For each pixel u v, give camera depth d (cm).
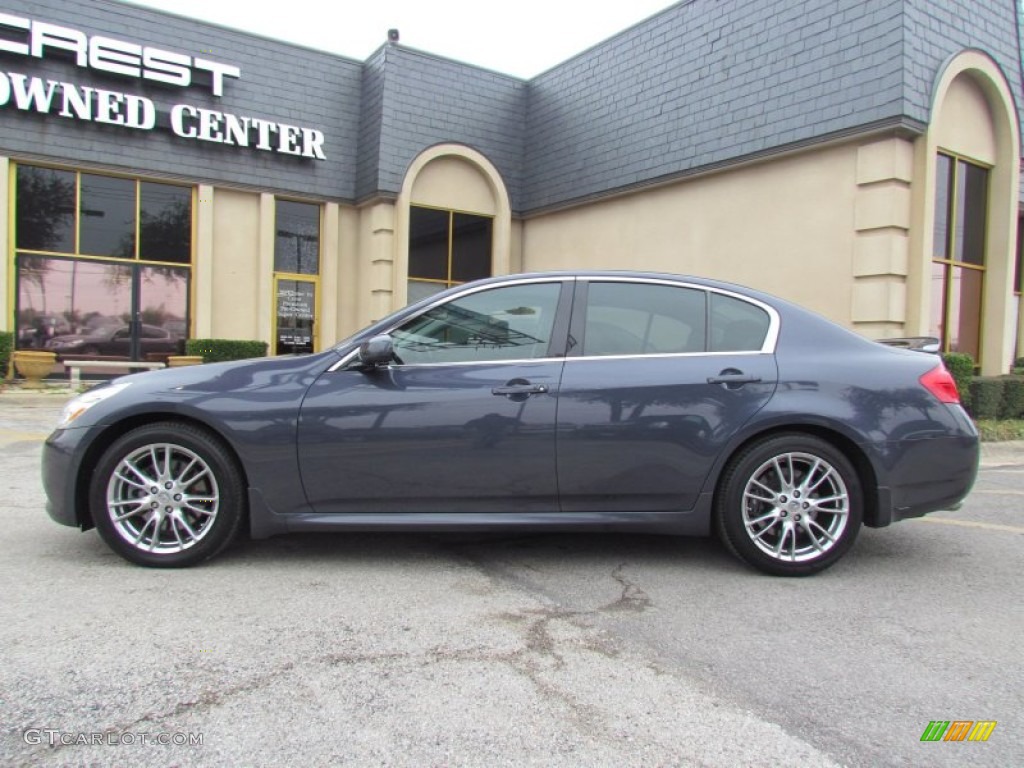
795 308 422
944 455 400
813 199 1071
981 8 1074
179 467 397
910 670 294
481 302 416
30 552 420
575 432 392
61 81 1266
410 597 363
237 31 1424
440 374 398
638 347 409
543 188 1579
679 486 397
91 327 1343
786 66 1095
